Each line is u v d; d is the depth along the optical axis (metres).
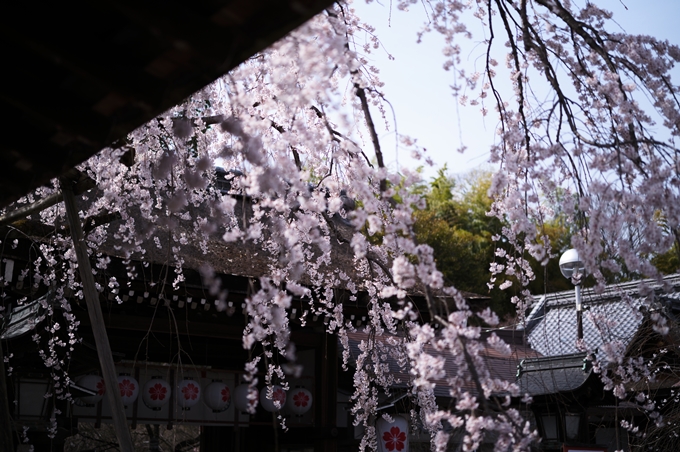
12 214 5.57
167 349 8.80
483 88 5.00
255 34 2.33
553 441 7.36
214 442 10.28
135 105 2.72
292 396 8.70
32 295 6.67
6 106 2.87
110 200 6.14
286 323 4.80
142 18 2.28
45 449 7.17
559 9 3.97
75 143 2.97
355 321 9.04
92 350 7.35
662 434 6.67
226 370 8.77
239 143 3.71
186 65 2.51
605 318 4.87
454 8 4.16
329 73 3.42
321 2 2.18
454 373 10.05
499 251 4.97
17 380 7.19
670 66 4.20
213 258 7.92
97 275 6.96
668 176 3.51
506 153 3.84
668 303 8.49
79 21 2.41
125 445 4.46
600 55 4.07
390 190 3.23
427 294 3.03
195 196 6.47
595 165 3.67
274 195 4.92
